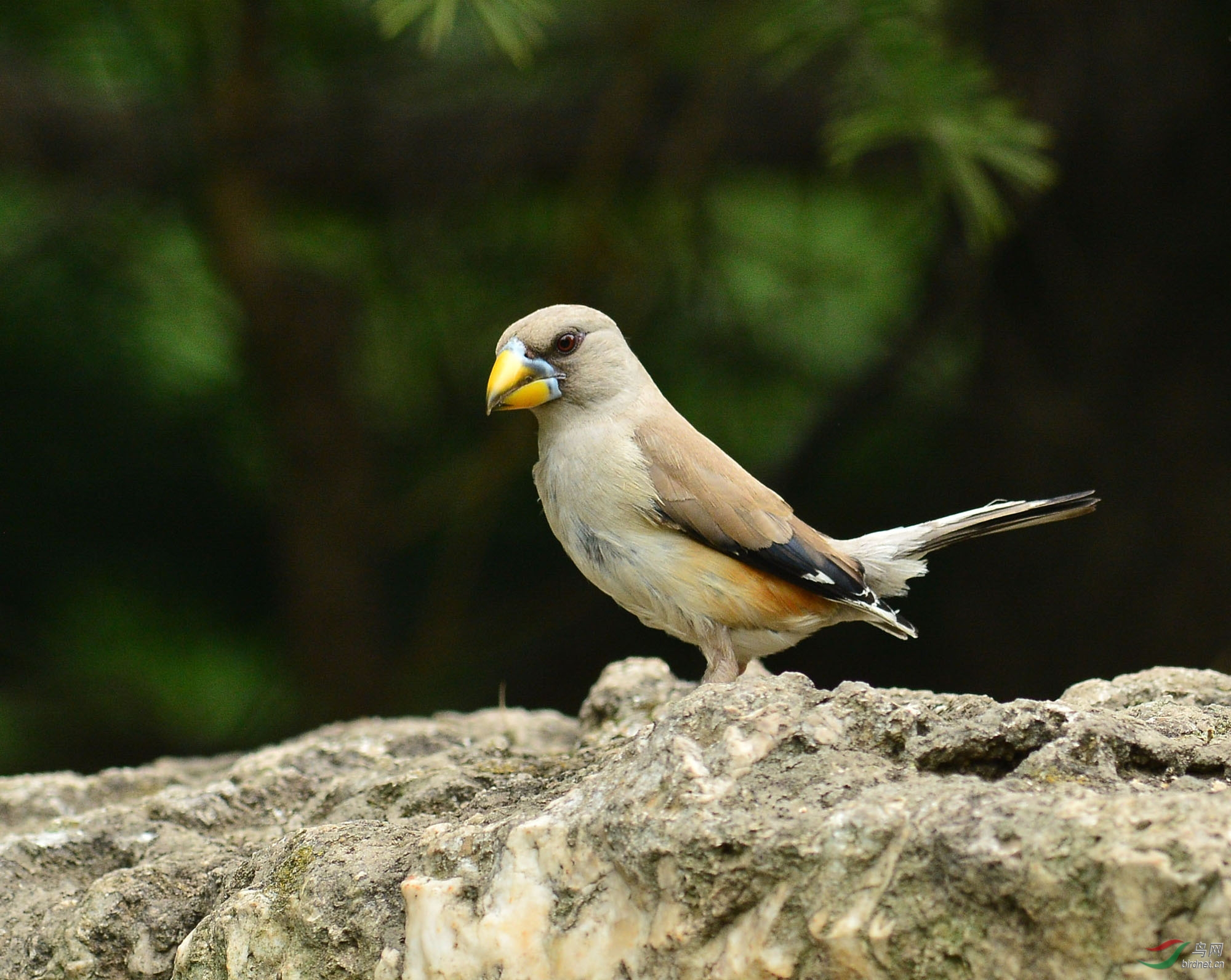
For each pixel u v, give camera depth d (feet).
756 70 39.83
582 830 15.33
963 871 13.33
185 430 44.47
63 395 43.45
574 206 39.06
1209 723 17.95
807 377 45.11
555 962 15.17
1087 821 13.12
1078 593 40.81
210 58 37.93
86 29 38.47
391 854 17.12
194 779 24.85
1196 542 39.68
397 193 42.57
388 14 25.07
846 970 13.76
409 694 43.24
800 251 42.50
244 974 16.79
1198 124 37.81
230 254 39.47
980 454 42.27
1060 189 38.83
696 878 14.35
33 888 20.34
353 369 42.75
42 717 43.55
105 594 44.42
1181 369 39.96
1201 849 12.47
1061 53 37.14
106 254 42.47
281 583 44.16
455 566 43.70
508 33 24.88
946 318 42.57
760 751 15.46
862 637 45.32
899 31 26.94
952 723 16.05
